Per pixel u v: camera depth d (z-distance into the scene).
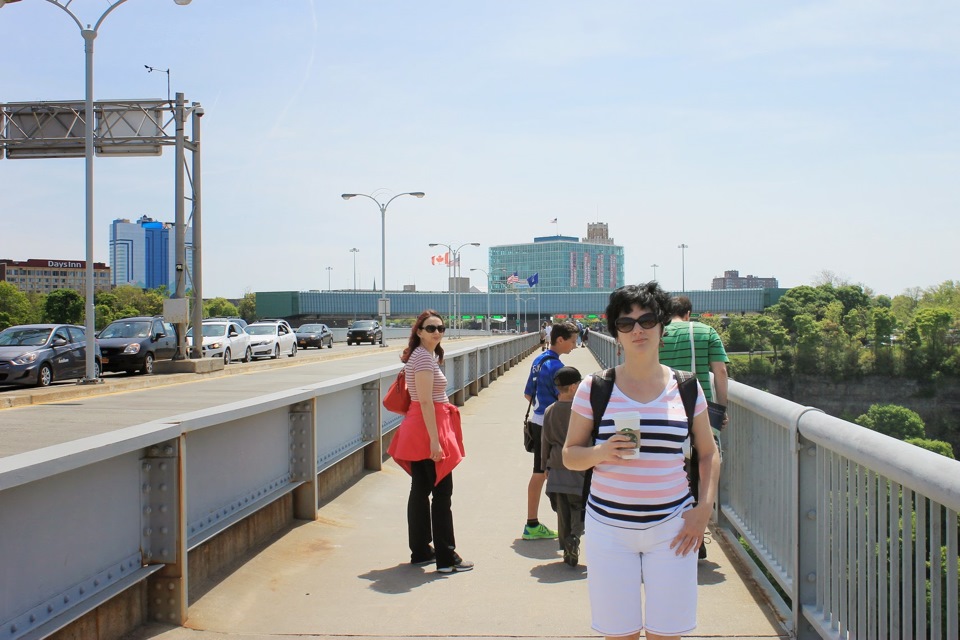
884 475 3.25
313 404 7.11
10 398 17.56
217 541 5.48
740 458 6.21
